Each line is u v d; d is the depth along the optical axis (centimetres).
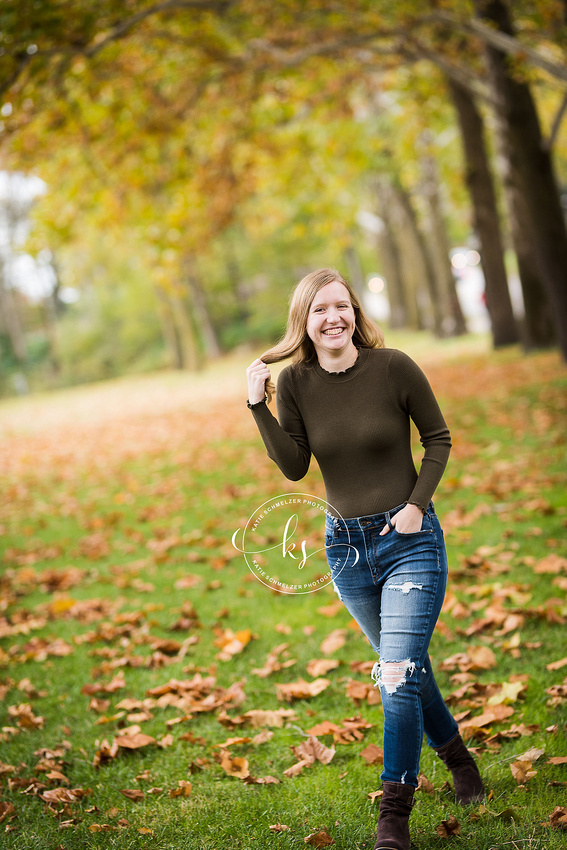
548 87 1448
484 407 1178
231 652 442
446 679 384
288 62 1251
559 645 399
